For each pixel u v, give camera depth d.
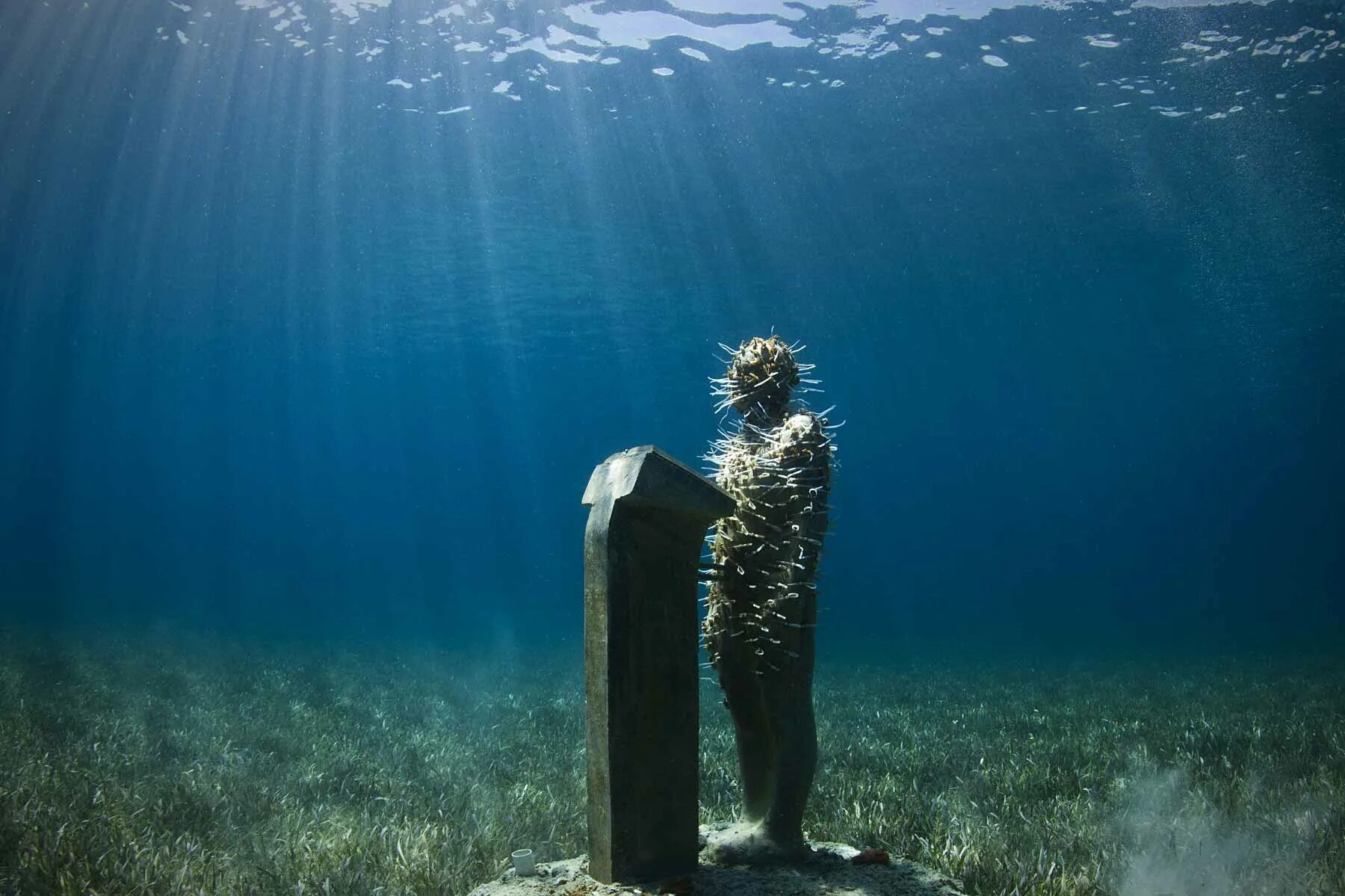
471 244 33.38
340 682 14.43
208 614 39.84
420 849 4.60
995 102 21.97
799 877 3.13
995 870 4.23
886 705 13.18
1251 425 76.62
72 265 38.19
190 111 23.89
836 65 20.67
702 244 32.38
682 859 3.09
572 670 18.72
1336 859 4.44
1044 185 26.50
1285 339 45.12
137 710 9.48
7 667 12.31
